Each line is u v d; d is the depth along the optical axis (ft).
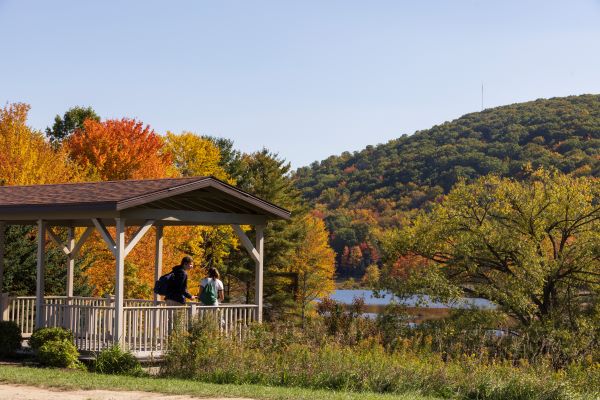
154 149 157.17
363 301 76.64
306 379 45.80
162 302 66.69
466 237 92.89
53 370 50.03
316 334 54.95
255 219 63.57
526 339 73.56
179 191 56.29
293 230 180.34
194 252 141.69
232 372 47.75
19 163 104.27
